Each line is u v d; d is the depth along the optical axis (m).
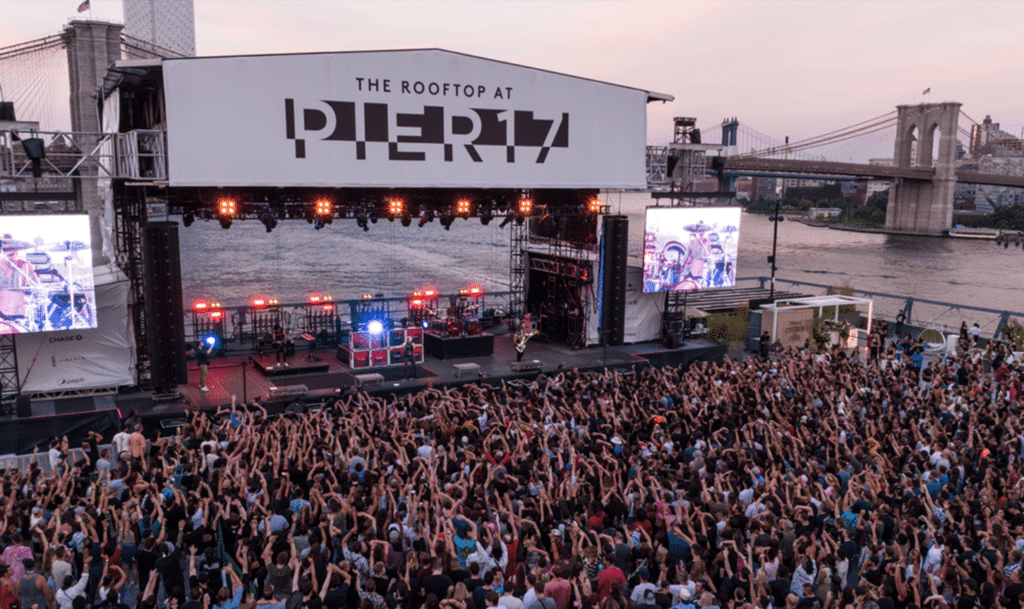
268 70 25.08
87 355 23.94
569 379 26.97
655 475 13.93
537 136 29.89
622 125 31.80
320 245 146.00
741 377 23.38
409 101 27.38
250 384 27.02
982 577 10.81
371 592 9.07
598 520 12.37
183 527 11.52
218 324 35.09
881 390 21.00
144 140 24.72
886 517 12.35
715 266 33.69
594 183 31.39
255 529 11.56
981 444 16.48
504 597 9.12
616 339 32.88
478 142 28.75
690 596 9.24
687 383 22.47
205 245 140.62
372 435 18.11
